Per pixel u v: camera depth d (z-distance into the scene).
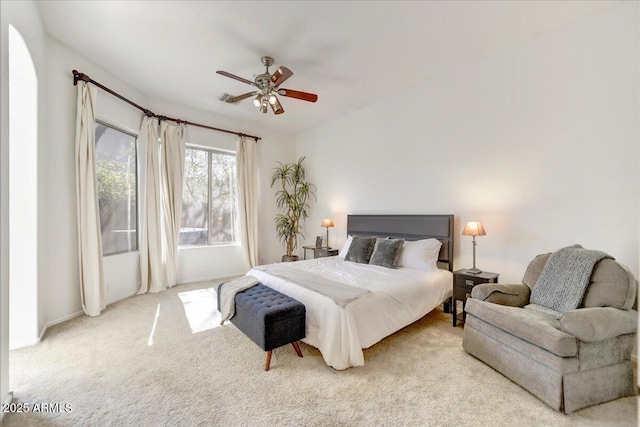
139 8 2.48
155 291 4.19
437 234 3.62
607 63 2.46
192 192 4.95
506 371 2.05
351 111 4.96
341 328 2.18
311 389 1.93
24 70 2.47
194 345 2.57
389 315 2.50
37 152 2.60
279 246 6.02
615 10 2.41
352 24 2.68
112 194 3.79
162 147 4.39
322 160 5.64
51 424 1.60
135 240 4.21
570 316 1.78
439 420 1.65
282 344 2.21
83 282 3.22
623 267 2.01
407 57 3.25
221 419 1.65
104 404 1.77
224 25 2.70
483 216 3.30
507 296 2.45
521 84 2.98
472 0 2.37
